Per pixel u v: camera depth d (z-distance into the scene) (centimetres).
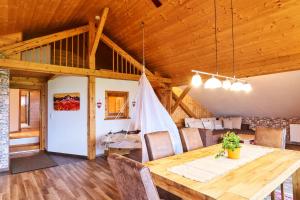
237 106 734
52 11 396
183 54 513
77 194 317
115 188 338
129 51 607
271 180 173
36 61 491
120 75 563
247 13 346
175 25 436
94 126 530
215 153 267
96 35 482
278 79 513
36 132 840
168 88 665
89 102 523
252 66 446
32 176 401
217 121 790
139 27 489
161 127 358
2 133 433
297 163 225
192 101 818
